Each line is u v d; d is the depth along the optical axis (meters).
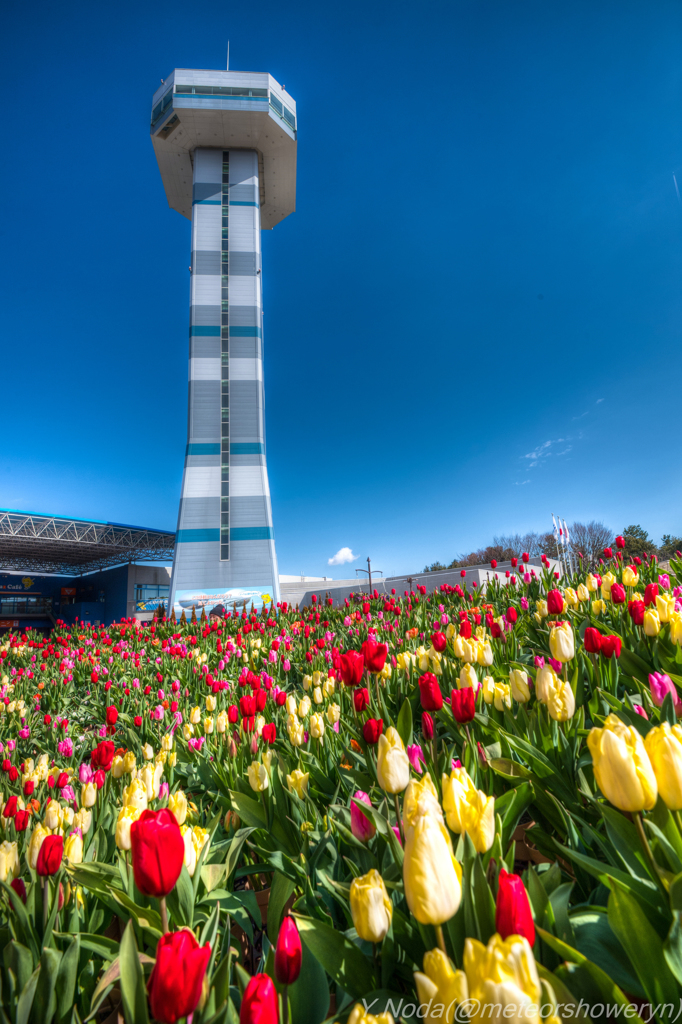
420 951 1.35
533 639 5.16
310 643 8.06
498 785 2.40
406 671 4.33
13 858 2.10
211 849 2.37
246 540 42.25
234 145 52.34
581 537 54.16
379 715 3.39
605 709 2.66
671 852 1.35
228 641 8.91
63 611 83.94
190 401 44.84
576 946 1.28
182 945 1.01
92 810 2.78
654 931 1.12
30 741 6.15
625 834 1.51
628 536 53.50
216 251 48.44
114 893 1.77
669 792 1.28
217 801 2.99
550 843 1.93
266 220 65.81
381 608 10.88
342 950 1.41
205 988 1.26
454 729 3.05
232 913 1.96
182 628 13.37
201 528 42.09
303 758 3.10
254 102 49.44
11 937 1.78
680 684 2.85
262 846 2.47
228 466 43.84
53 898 1.85
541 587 7.84
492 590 9.05
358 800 1.95
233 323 46.88
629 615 3.85
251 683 4.95
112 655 10.69
